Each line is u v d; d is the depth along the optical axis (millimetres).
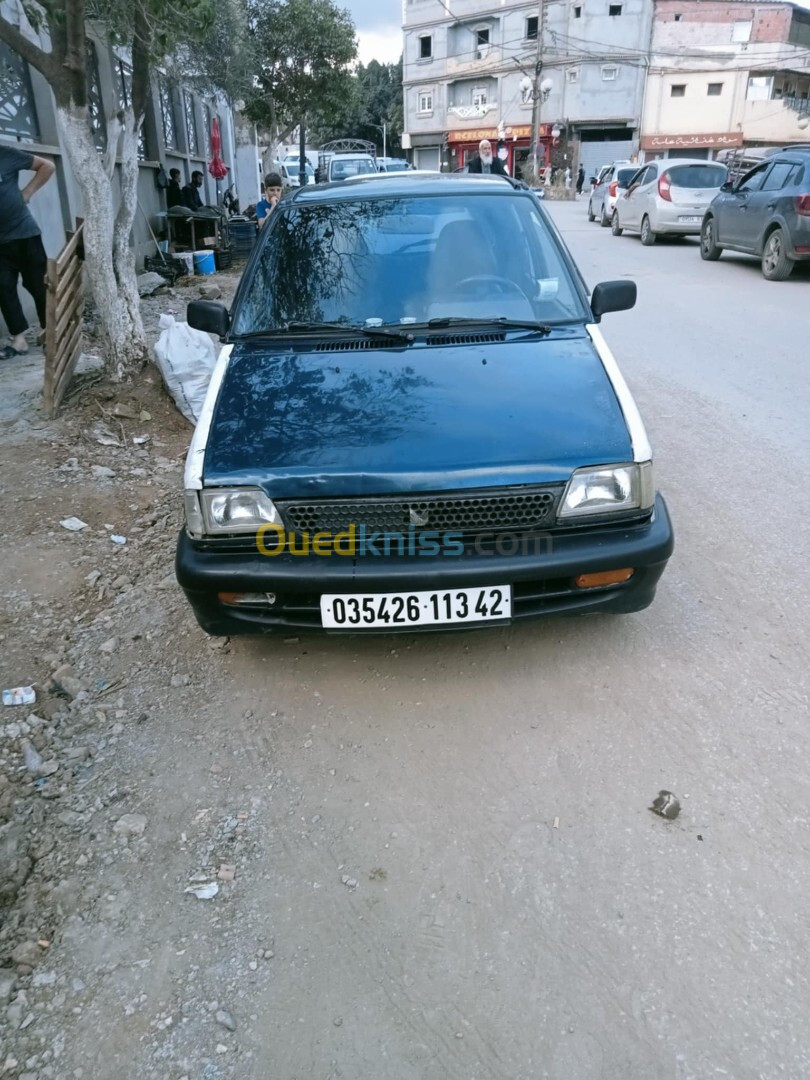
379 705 3000
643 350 7762
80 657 3363
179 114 16531
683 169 15367
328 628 2799
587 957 2041
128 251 6297
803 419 5684
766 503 4434
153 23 5664
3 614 3646
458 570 2693
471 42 45406
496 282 3723
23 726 2955
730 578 3713
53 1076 1819
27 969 2066
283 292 3711
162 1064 1838
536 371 3150
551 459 2729
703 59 41312
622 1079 1772
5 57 8367
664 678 3064
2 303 7238
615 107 42156
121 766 2760
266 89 20109
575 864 2305
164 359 5832
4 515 4488
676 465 4996
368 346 3387
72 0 5047
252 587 2750
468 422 2861
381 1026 1902
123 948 2117
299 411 2973
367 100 62500
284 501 2723
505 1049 1842
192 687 3150
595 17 40375
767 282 11266
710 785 2561
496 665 3182
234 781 2672
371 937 2121
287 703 3033
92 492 4812
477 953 2066
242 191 21703
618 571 2805
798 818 2428
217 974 2041
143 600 3768
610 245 15961
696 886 2219
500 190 4137
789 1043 1825
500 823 2457
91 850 2424
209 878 2316
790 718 2834
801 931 2080
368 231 3912
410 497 2688
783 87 42844
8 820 2547
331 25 19031
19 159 7008
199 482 2779
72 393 6164
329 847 2404
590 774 2625
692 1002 1922
